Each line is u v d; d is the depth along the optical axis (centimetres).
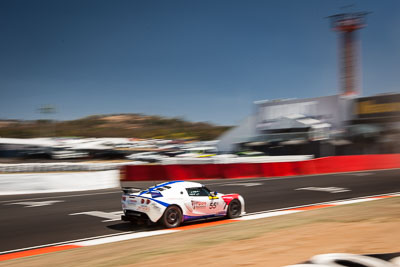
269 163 2588
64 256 659
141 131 18025
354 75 4816
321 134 4197
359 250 538
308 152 4262
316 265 225
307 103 4434
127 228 999
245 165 2552
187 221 1009
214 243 661
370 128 4031
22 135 15375
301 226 792
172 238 783
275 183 2055
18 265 610
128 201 976
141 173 2447
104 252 666
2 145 5906
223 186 1977
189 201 1004
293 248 569
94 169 3005
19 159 5653
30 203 1538
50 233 962
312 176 2452
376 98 4050
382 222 757
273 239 658
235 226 890
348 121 4216
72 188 2045
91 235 928
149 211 938
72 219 1149
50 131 15525
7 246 840
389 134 3959
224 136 5059
